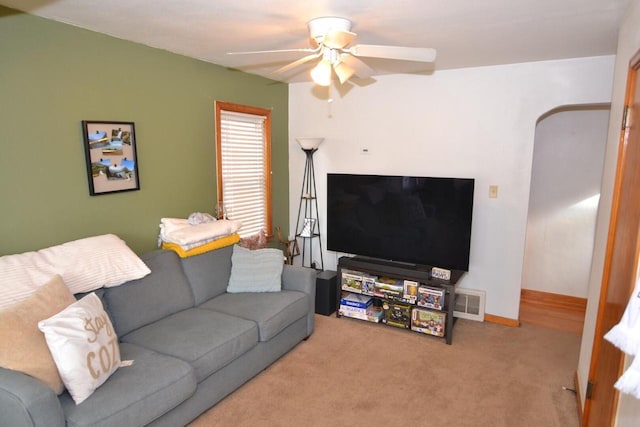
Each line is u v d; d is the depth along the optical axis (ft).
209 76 11.60
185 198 11.32
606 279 6.83
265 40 9.30
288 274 10.92
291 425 7.57
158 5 7.04
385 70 12.16
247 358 8.69
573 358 10.19
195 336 7.97
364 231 12.76
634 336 3.54
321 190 14.76
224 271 10.65
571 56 10.31
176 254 9.78
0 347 5.31
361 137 13.71
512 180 11.61
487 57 10.44
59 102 8.18
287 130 15.10
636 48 6.10
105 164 9.13
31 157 7.82
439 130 12.39
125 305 8.12
